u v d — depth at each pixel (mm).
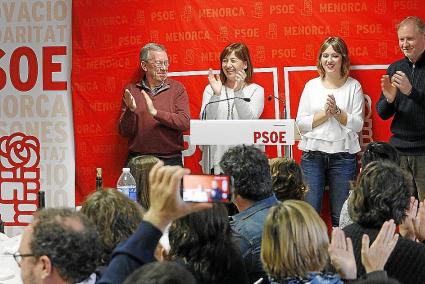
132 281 1863
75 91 7137
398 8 6711
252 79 6875
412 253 3191
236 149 3893
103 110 7117
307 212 2828
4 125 7242
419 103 6266
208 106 6387
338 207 6594
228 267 3037
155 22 6992
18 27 7176
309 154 6605
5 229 7246
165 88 6789
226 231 3047
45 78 7172
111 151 7145
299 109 6715
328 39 6625
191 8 6938
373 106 6789
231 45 6691
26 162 7258
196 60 6957
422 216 3551
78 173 7207
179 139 6828
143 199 4410
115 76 7066
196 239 2998
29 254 2318
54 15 7121
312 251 2787
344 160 6566
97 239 2375
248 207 3818
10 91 7203
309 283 2791
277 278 2838
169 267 1877
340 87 6641
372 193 3344
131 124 6781
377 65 6754
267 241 2828
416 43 6297
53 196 7227
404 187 3359
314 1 6777
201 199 2359
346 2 6750
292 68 6844
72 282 2328
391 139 6480
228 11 6887
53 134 7203
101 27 7062
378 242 2850
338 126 6555
